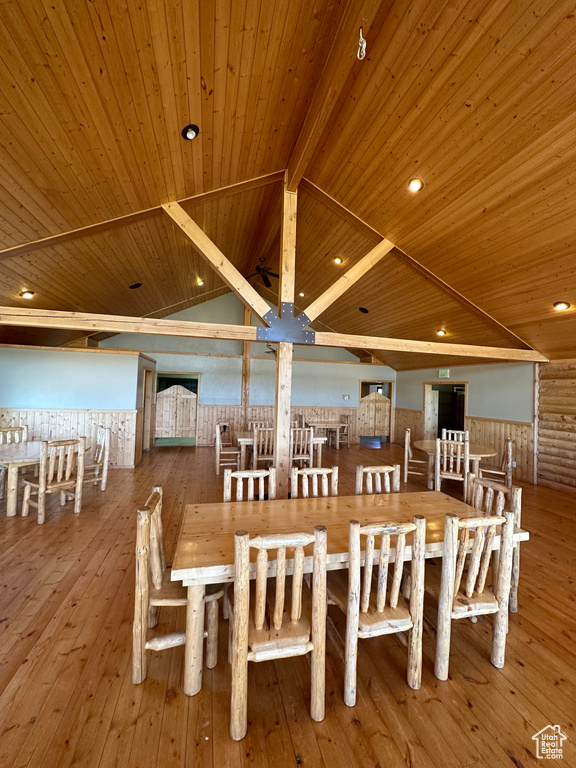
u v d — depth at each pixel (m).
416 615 1.76
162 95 2.46
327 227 5.16
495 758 1.45
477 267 4.39
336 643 2.03
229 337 3.88
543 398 5.78
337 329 8.97
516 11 2.11
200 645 1.71
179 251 5.39
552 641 2.15
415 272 5.20
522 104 2.55
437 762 1.42
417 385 9.25
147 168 3.14
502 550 1.90
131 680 1.78
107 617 2.25
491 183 3.21
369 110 3.11
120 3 1.84
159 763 1.39
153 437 8.46
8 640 2.03
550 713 1.66
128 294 6.29
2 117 2.18
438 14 2.28
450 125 2.91
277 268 7.12
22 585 2.58
